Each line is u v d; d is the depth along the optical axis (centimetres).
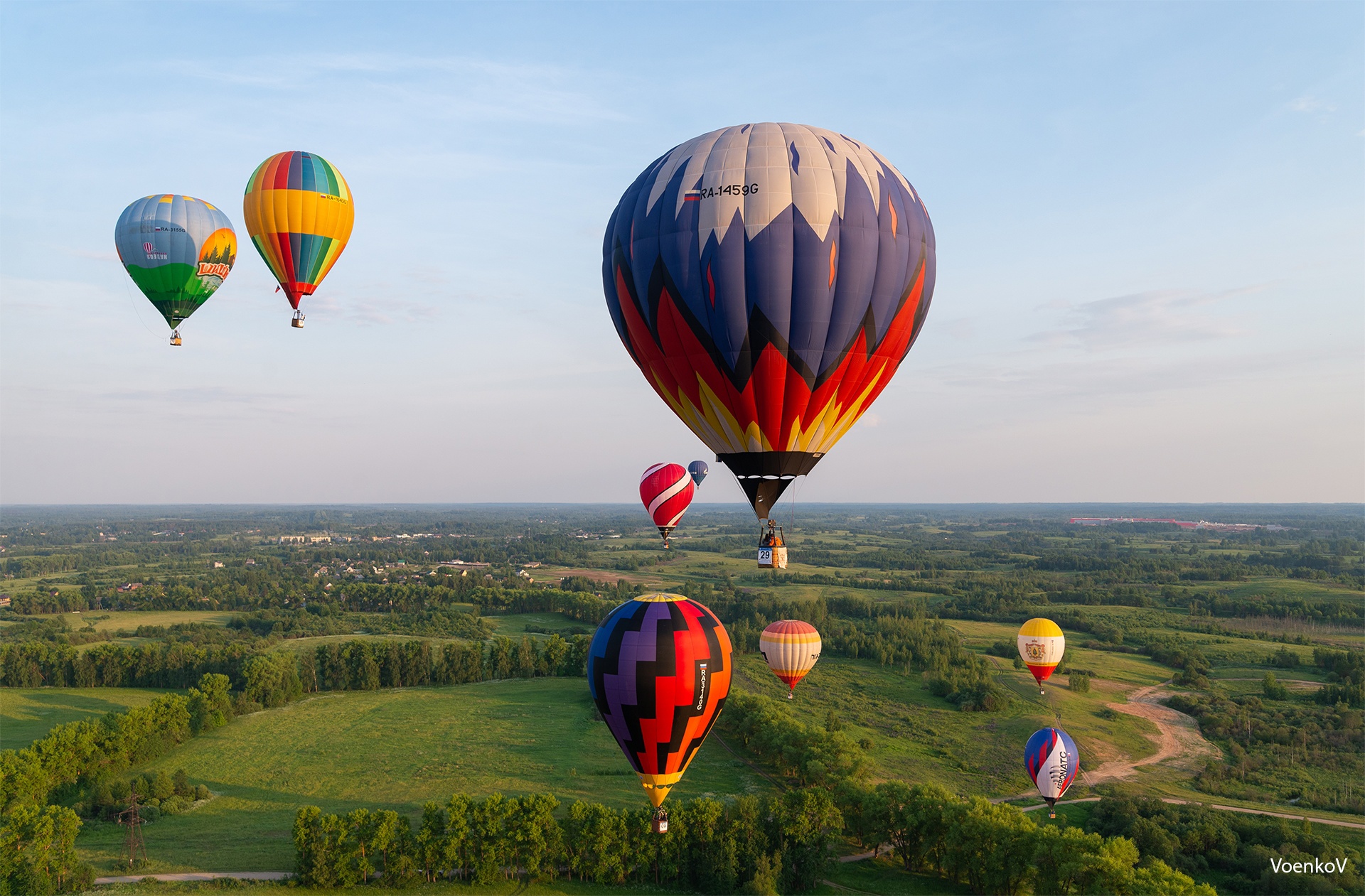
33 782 6384
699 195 3184
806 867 5134
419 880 5178
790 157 3197
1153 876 4456
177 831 6134
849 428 3525
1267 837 5725
